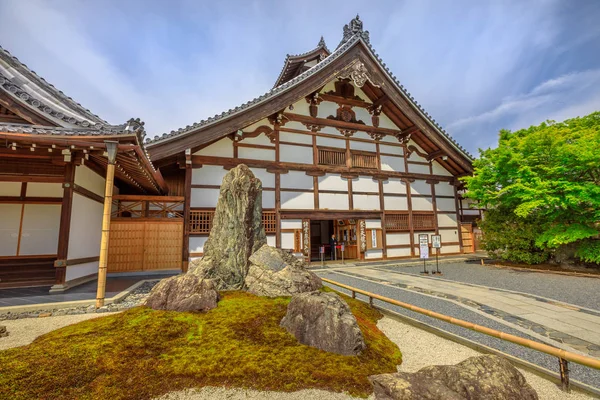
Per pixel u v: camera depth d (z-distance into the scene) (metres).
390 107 16.66
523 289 8.37
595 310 6.27
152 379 3.12
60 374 3.05
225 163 12.98
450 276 10.63
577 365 3.93
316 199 14.63
